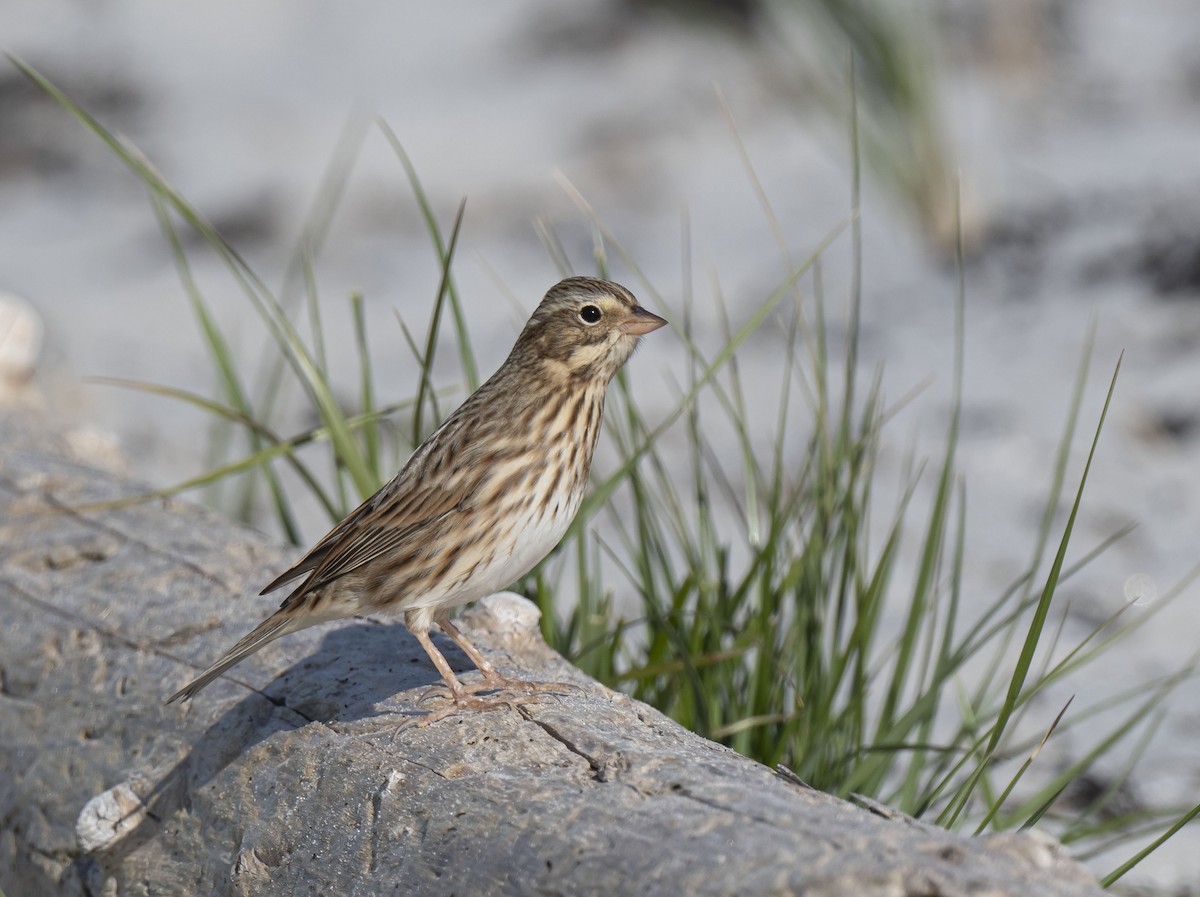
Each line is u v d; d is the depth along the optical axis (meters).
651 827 4.63
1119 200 17.28
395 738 5.59
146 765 6.46
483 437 6.33
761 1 20.47
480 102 21.34
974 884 3.94
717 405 14.77
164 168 20.91
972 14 20.52
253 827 5.82
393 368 16.14
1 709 7.35
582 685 6.18
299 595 6.20
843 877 4.06
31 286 18.48
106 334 17.23
